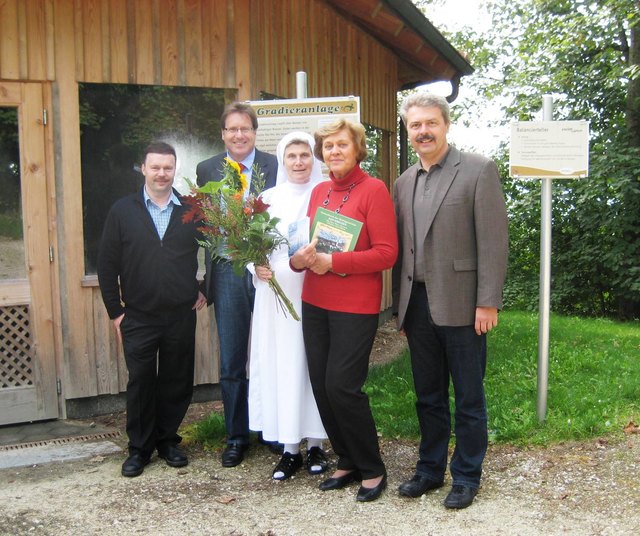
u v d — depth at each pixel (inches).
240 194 138.0
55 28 195.0
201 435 176.1
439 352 138.6
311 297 139.9
